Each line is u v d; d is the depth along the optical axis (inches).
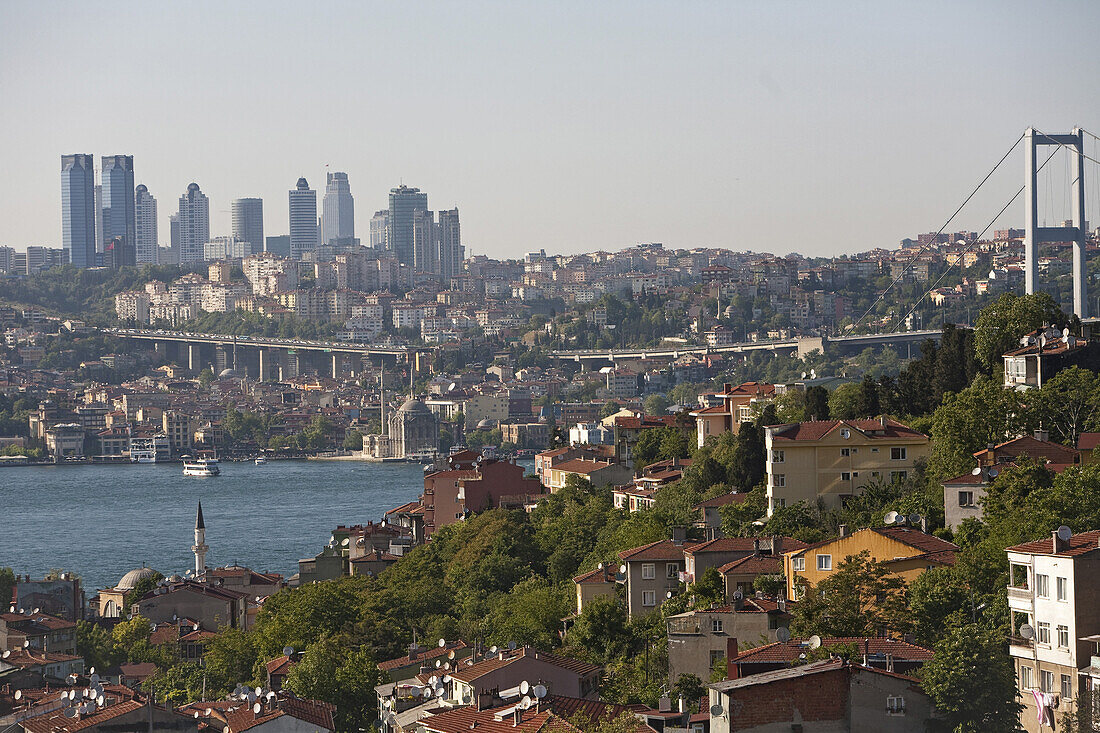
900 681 5472.4
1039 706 5792.3
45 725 7062.0
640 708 6274.6
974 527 7770.7
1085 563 5905.5
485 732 5880.9
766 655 5940.0
